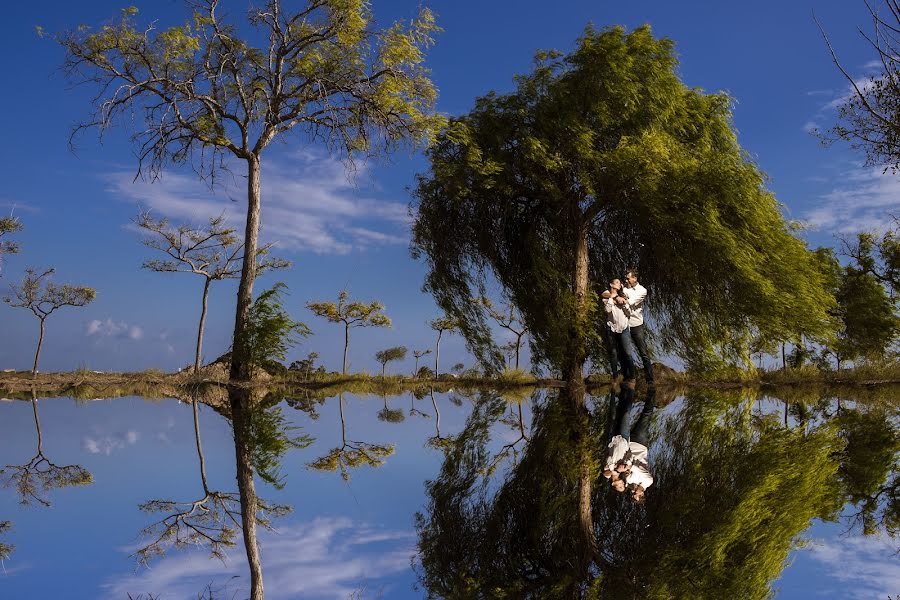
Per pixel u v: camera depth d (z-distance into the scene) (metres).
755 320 15.55
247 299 19.19
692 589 3.43
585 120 16.59
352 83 18.97
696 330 16.69
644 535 4.36
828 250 24.00
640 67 16.27
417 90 19.06
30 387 19.41
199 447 8.27
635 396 14.89
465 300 18.20
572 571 3.79
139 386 19.94
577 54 16.44
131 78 17.72
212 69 18.92
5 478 6.42
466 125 17.80
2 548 4.20
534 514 4.96
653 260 17.20
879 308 23.58
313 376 22.56
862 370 21.59
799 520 4.53
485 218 17.92
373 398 16.72
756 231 15.54
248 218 19.12
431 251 18.16
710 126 17.23
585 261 17.77
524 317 18.17
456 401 15.35
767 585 3.41
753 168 15.83
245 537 4.70
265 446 8.41
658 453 7.04
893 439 7.83
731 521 4.55
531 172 16.89
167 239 20.38
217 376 21.12
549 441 8.33
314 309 22.95
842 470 6.02
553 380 19.72
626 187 16.03
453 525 4.82
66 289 20.88
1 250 20.39
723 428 8.91
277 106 19.00
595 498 5.28
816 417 10.35
